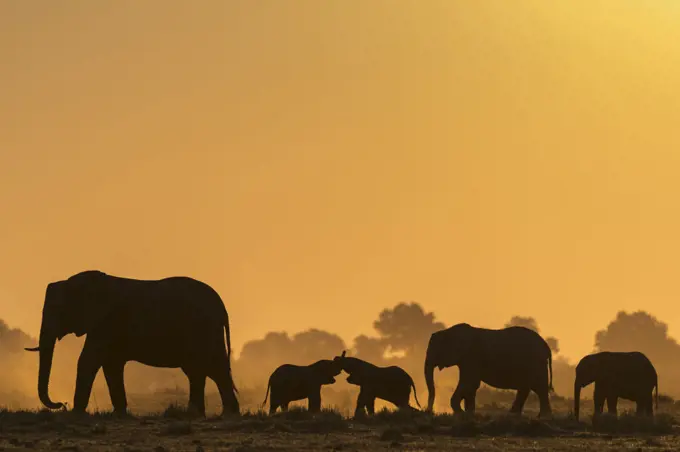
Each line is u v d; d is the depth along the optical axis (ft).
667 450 388.16
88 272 469.16
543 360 568.00
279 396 528.63
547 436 428.56
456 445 391.65
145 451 362.12
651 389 547.49
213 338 479.41
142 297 469.16
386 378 531.09
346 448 379.14
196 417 462.60
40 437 394.52
